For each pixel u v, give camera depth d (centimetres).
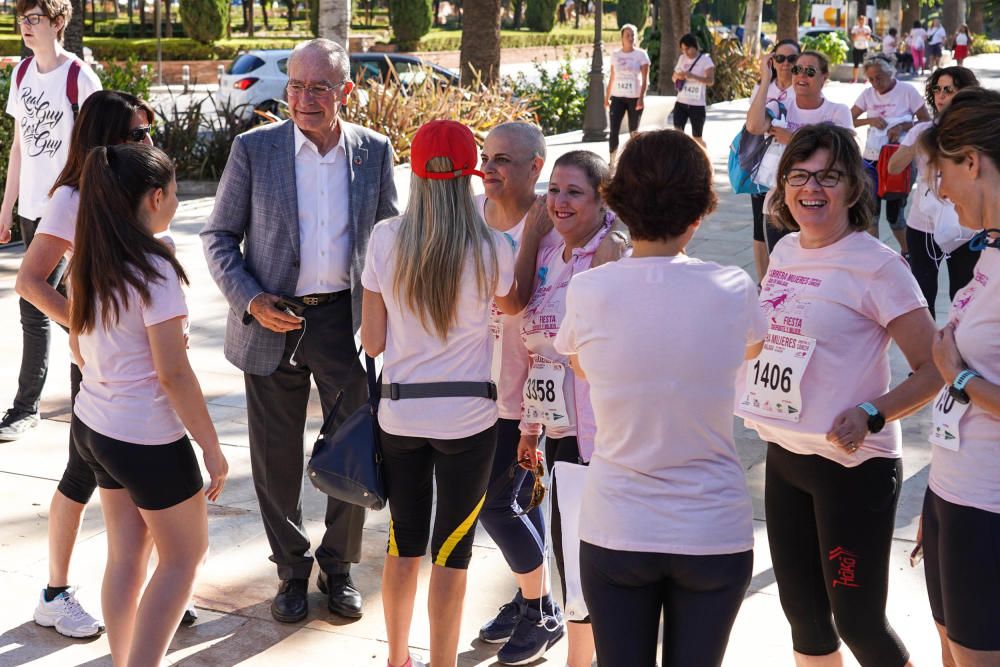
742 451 560
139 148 320
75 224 348
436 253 319
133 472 322
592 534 263
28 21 529
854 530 295
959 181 256
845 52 3556
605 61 4259
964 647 258
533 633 381
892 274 286
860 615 299
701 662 256
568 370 347
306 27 5659
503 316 365
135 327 319
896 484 296
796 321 295
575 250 347
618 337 255
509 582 432
